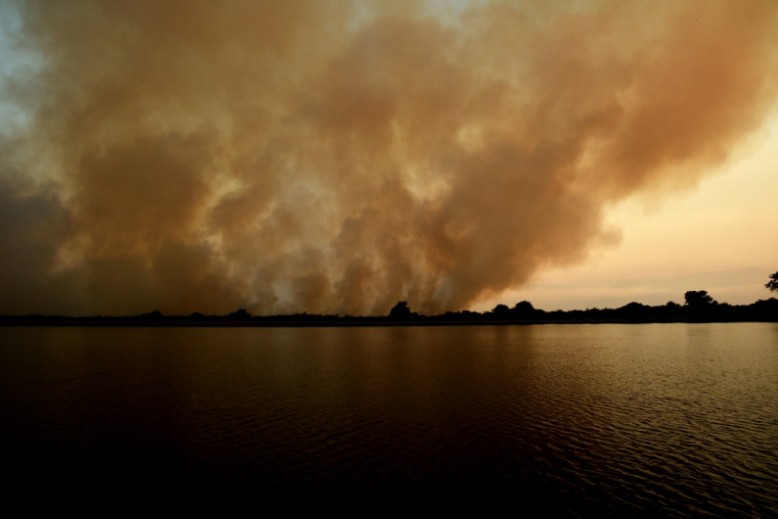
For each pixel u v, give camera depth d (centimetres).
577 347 6912
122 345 7206
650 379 4006
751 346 6894
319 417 2694
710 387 3628
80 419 2652
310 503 1605
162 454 2061
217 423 2564
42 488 1722
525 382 3859
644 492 1702
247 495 1664
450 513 1543
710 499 1650
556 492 1698
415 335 9819
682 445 2209
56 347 6838
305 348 6794
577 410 2872
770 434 2391
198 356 5750
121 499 1630
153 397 3234
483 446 2188
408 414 2769
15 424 2533
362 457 2036
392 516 1518
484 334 10094
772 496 1673
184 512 1538
